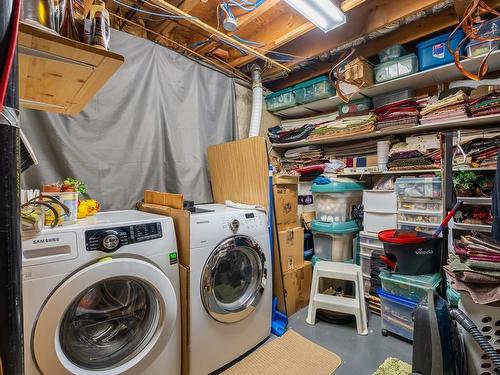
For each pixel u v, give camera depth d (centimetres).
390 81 234
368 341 189
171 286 135
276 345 187
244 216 183
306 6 176
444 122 213
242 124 300
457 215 199
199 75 252
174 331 141
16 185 51
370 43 254
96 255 117
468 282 124
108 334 131
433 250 184
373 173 261
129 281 130
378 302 225
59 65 87
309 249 285
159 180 221
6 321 49
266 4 181
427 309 128
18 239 51
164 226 144
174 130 230
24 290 100
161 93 223
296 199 250
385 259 201
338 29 239
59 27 79
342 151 303
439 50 208
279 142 324
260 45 238
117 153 197
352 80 239
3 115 49
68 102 123
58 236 109
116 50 199
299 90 294
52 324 103
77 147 179
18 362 50
